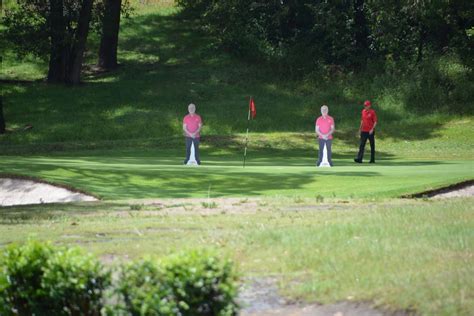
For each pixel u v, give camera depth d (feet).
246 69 346.33
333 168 157.07
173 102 308.40
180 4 381.19
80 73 328.90
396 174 137.59
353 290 51.26
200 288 41.37
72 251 44.42
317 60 351.87
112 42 351.05
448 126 276.82
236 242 66.54
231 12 355.15
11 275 45.21
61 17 318.86
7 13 338.34
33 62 356.79
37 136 272.92
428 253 59.41
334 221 78.23
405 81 315.99
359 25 357.20
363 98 315.99
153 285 41.86
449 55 324.60
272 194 116.57
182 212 94.02
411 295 48.73
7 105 301.43
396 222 74.74
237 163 188.14
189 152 175.22
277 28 369.71
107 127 281.54
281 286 53.67
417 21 329.72
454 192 114.83
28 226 83.56
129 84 327.67
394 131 273.75
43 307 44.32
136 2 419.54
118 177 136.98
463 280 50.85
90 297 43.14
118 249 65.67
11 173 140.46
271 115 299.79
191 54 364.17
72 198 122.01
